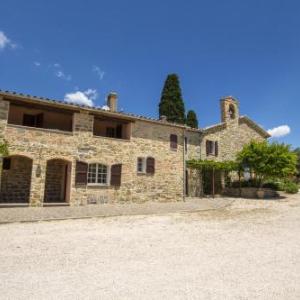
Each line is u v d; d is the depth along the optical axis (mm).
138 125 16562
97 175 15055
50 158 13508
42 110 14133
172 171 17594
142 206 14508
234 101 24375
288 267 5160
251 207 14656
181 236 7766
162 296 3846
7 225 9000
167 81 28484
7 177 14312
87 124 14773
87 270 4875
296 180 27875
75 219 10531
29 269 4887
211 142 22219
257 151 19625
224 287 4188
